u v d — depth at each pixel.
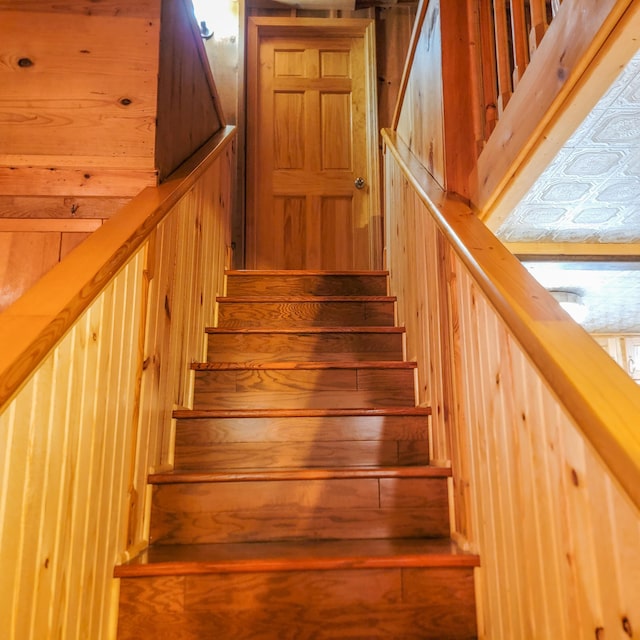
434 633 1.23
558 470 0.84
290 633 1.22
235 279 2.73
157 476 1.47
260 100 3.77
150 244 1.44
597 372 0.74
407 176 2.11
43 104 1.65
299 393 2.00
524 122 1.27
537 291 1.00
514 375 1.02
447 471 1.50
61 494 0.93
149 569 1.22
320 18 3.84
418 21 2.17
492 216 1.61
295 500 1.49
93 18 1.70
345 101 3.80
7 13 1.69
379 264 3.53
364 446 1.75
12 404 0.78
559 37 1.09
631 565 0.66
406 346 2.19
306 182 3.66
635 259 2.16
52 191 1.62
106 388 1.14
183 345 1.86
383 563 1.25
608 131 1.27
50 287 0.96
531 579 0.94
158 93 1.69
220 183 2.64
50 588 0.90
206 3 3.80
